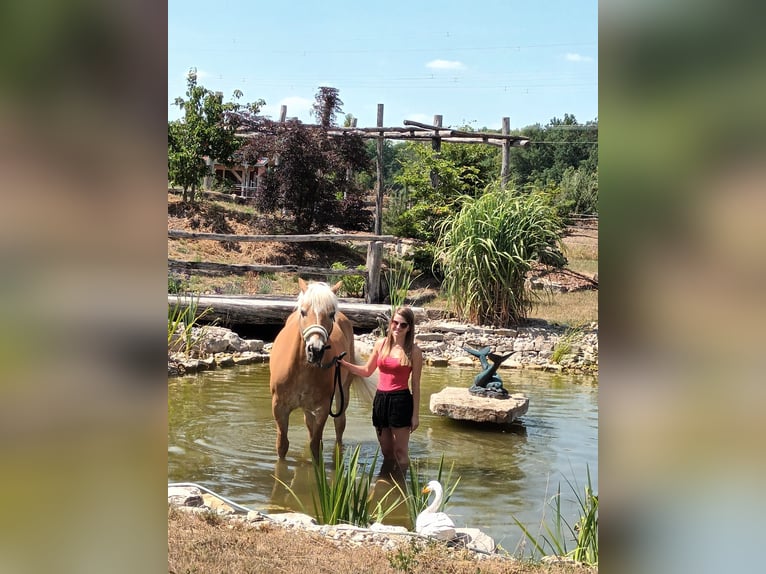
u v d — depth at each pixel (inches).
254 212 822.5
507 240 505.0
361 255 770.8
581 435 275.3
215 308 471.2
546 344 472.7
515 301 507.5
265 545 136.3
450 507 193.5
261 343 440.8
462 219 518.3
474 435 272.7
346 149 767.7
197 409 291.6
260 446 244.1
